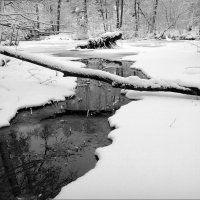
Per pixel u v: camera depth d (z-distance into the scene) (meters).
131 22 47.06
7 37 11.92
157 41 33.97
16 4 9.45
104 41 23.78
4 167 5.07
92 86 10.42
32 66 13.13
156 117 6.51
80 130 6.45
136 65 14.14
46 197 4.14
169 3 46.25
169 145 5.00
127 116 6.72
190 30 43.50
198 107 7.12
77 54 19.56
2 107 7.38
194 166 4.27
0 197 4.16
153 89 7.99
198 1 40.88
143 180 3.96
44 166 5.02
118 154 4.77
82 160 5.08
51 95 8.63
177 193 3.67
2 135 6.30
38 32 8.94
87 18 41.22
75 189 3.82
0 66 12.38
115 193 3.71
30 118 7.14
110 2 45.84
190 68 12.23
